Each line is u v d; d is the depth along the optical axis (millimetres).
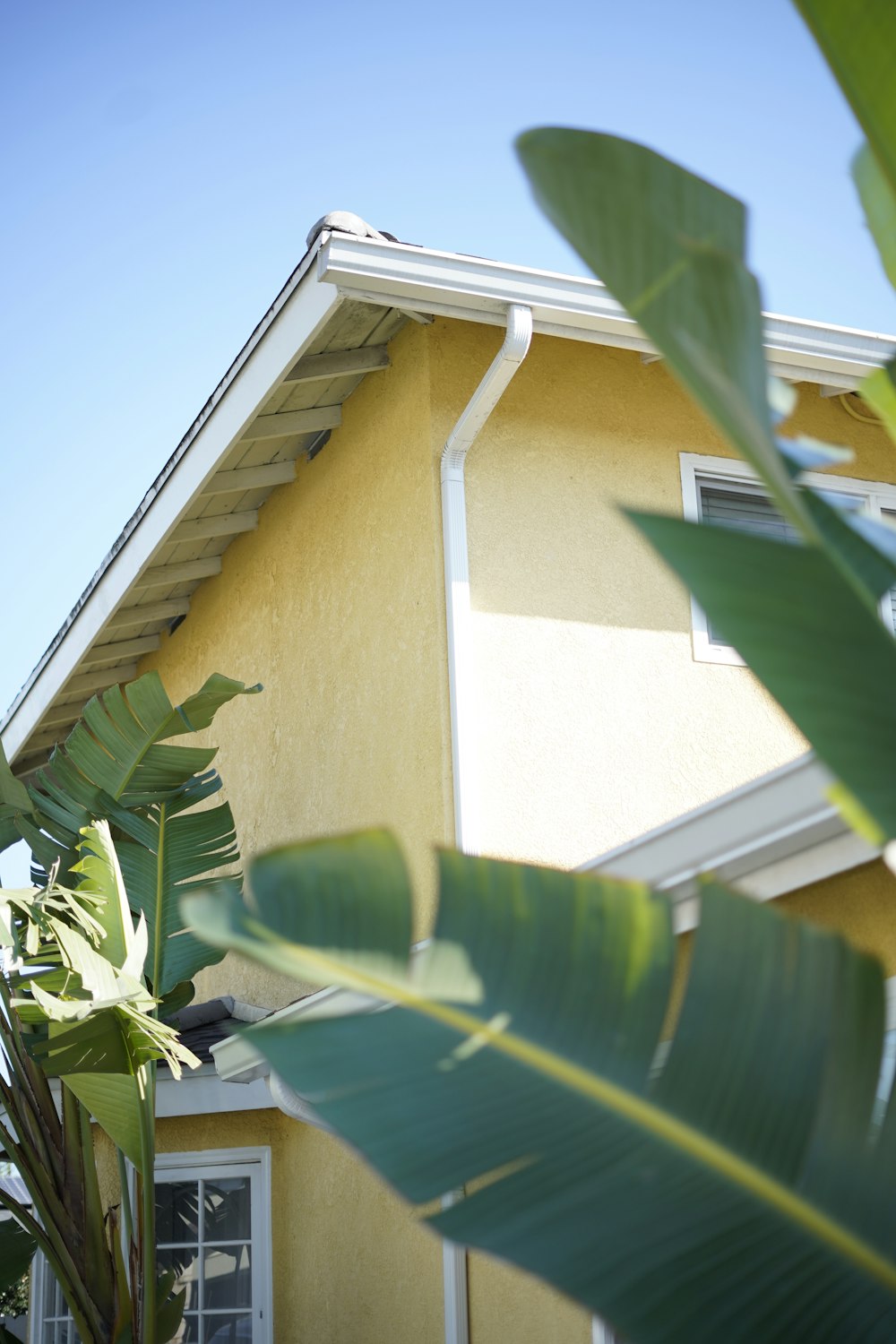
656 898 1399
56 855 6984
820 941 1393
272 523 8453
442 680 6148
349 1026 1321
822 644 1189
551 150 1287
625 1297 1215
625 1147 1289
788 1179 1306
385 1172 1230
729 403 1132
